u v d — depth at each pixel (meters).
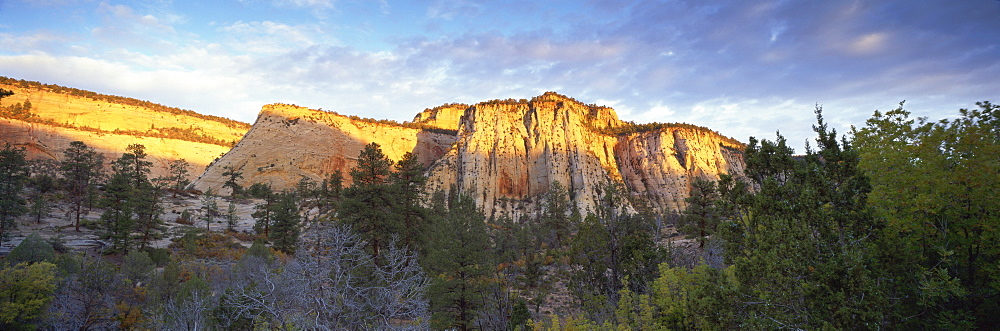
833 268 9.62
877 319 9.37
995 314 10.24
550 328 14.31
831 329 9.08
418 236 35.38
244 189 111.75
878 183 12.31
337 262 11.07
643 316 14.14
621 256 21.59
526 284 37.50
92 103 164.38
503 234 57.03
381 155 37.16
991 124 10.80
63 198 63.75
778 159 12.24
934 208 10.99
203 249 46.38
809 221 10.56
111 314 22.83
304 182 101.12
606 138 143.12
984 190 10.35
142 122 172.75
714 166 135.88
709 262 22.83
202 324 17.20
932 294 9.74
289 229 50.94
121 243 41.03
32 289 19.78
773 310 10.49
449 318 22.97
